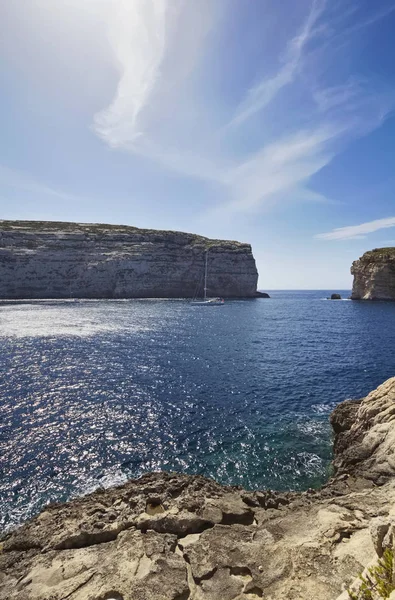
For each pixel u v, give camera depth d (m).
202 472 12.94
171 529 7.58
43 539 7.62
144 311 79.38
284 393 22.02
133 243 127.56
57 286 113.75
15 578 6.37
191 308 89.75
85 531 7.50
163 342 40.94
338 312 81.56
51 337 42.44
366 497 8.76
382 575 4.38
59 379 24.81
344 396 21.42
